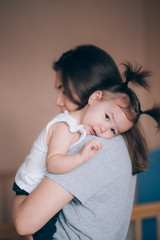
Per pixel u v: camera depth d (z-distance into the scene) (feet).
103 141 2.89
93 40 8.62
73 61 3.31
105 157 2.77
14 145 8.25
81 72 3.22
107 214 2.90
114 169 2.81
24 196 3.04
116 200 2.93
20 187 3.25
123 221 3.44
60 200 2.68
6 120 8.13
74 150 2.86
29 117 8.30
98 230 2.89
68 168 2.64
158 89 8.75
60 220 3.00
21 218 2.75
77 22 8.44
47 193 2.68
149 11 8.78
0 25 7.86
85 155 2.62
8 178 8.14
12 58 8.03
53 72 8.36
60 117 3.00
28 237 3.12
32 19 8.09
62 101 3.54
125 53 8.95
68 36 8.40
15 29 7.98
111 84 3.27
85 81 3.22
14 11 7.94
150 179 8.17
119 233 3.41
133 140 3.27
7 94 8.08
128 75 3.21
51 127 2.99
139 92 8.48
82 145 2.86
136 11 8.91
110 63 3.32
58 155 2.73
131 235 6.97
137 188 8.30
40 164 3.14
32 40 8.14
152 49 8.78
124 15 8.86
